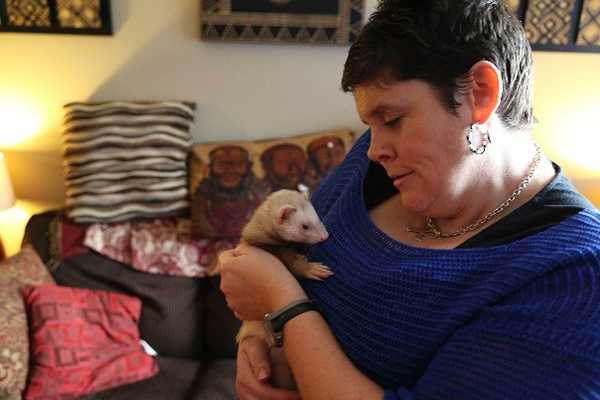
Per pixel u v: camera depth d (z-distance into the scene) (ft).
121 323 6.12
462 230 2.13
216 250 6.63
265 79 7.20
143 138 6.68
